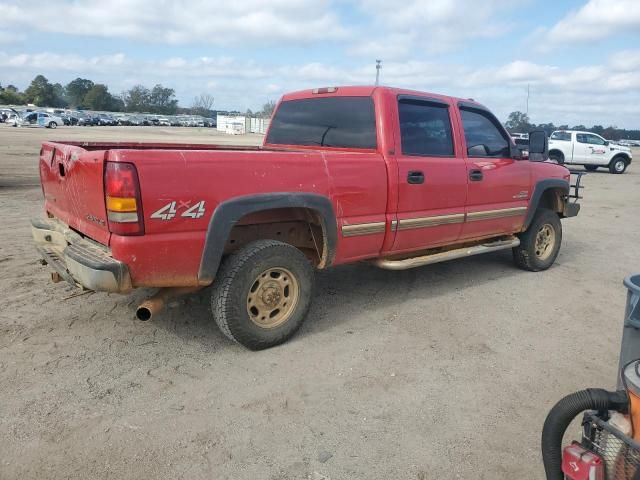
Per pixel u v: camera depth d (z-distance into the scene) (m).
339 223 4.28
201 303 4.91
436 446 2.95
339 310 4.96
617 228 10.20
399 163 4.64
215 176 3.53
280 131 5.55
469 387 3.61
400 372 3.77
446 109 5.19
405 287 5.75
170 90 140.00
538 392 3.58
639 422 1.91
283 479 2.63
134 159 3.21
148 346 4.00
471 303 5.32
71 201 3.83
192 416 3.12
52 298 4.88
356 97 4.83
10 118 55.28
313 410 3.24
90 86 136.75
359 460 2.80
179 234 3.43
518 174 5.94
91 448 2.80
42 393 3.29
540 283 6.15
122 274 3.28
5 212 8.98
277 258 3.91
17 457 2.70
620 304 5.50
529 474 2.75
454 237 5.39
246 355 3.94
